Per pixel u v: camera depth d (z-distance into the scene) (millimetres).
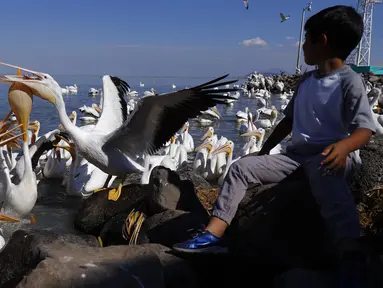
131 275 1203
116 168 2156
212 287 1374
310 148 1270
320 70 1251
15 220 2158
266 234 1419
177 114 1937
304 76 1339
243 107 11828
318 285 1222
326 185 1214
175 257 1354
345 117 1213
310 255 1407
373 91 6898
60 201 2977
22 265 1409
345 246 1149
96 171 3053
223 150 3729
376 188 2219
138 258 1266
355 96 1166
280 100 15273
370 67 18719
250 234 1432
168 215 1720
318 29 1213
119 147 2117
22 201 2418
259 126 7457
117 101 2533
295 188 1381
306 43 1266
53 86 2100
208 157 3795
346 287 1108
